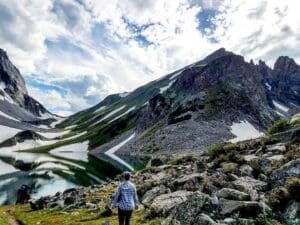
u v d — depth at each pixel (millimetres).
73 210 36344
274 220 18406
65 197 46094
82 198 41781
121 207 18844
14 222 35625
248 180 26953
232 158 35219
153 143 193875
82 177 106438
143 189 34531
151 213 25078
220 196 21750
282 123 45000
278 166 28531
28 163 163250
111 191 44875
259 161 31031
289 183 20328
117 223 25812
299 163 24031
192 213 19047
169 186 31812
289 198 19922
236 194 21484
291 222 18250
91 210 34062
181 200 25609
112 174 114562
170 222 19641
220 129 190375
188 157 52156
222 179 27328
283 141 38219
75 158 192750
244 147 41281
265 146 37125
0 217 36312
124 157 185750
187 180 29953
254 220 18297
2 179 102625
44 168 135000
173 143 182125
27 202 56562
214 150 42844
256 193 22703
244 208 19188
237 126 198875
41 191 81625
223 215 19094
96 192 45781
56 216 34219
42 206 43906
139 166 137500
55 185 91438
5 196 76188
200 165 36562
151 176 45344
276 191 20938
